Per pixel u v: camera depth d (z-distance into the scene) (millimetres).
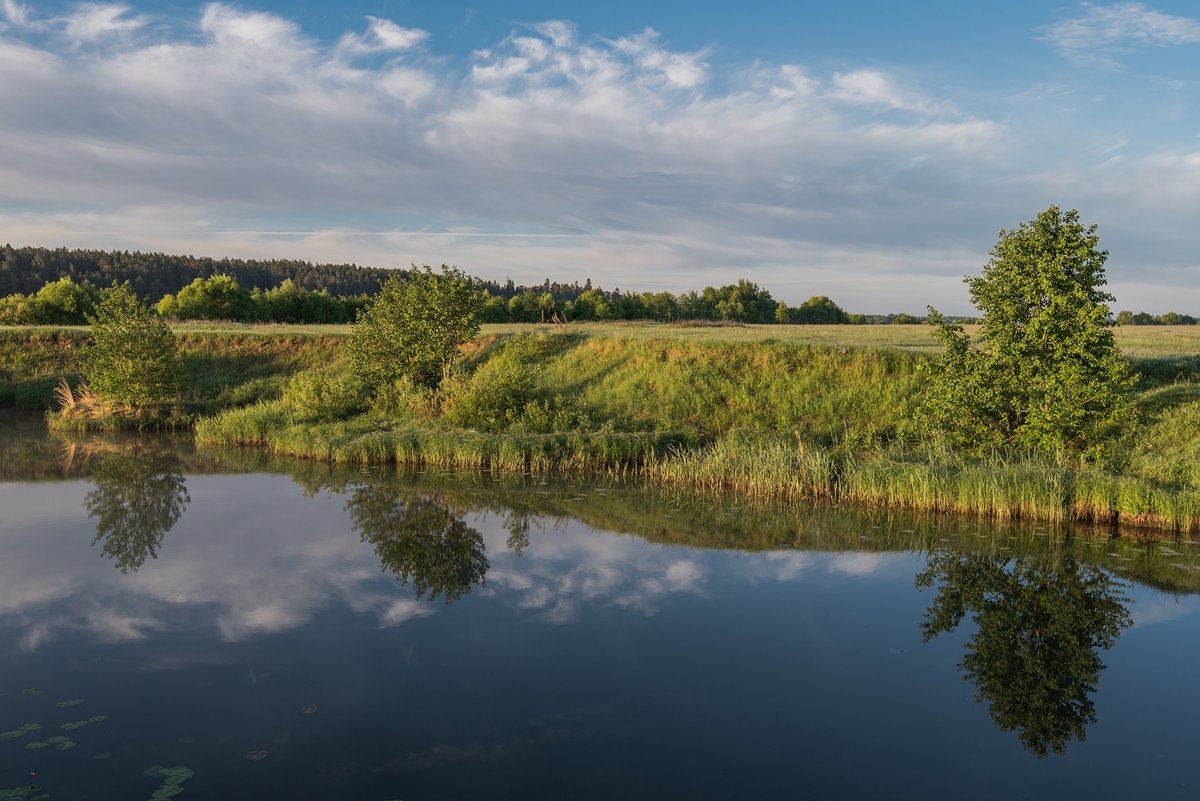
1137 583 13586
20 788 6988
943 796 7109
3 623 11258
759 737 8164
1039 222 20062
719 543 16219
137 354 35000
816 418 26422
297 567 14164
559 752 7797
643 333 36250
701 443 26312
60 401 36938
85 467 25094
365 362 34000
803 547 15898
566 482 22891
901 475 19500
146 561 14438
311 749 7785
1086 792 7207
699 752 7840
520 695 9070
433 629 11141
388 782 7199
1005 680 9688
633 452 25438
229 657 10078
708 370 29938
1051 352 20031
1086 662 10328
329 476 23672
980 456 20438
